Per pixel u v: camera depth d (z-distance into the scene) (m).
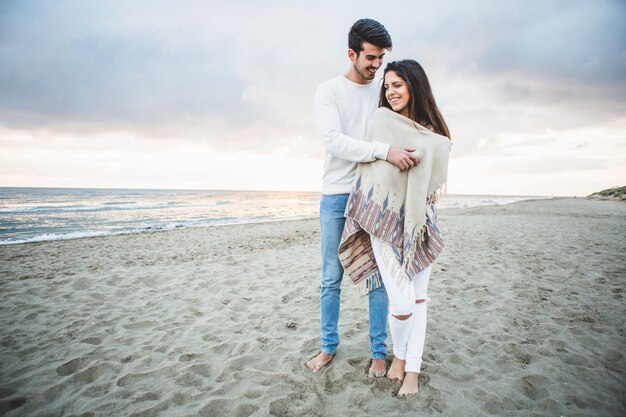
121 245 8.13
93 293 4.04
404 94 1.66
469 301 3.32
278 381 1.98
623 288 3.55
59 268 5.48
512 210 20.02
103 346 2.60
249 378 2.03
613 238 7.06
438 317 2.91
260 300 3.67
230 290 4.10
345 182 1.88
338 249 1.91
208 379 2.07
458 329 2.65
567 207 21.73
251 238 9.28
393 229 1.70
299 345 2.46
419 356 1.79
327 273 2.02
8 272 5.21
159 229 12.54
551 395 1.76
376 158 1.70
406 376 1.79
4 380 2.11
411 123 1.66
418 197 1.63
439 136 1.64
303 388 1.88
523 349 2.28
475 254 5.73
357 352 2.26
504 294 3.50
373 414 1.63
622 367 2.02
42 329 2.96
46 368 2.25
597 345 2.31
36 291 4.16
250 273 4.93
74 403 1.85
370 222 1.71
